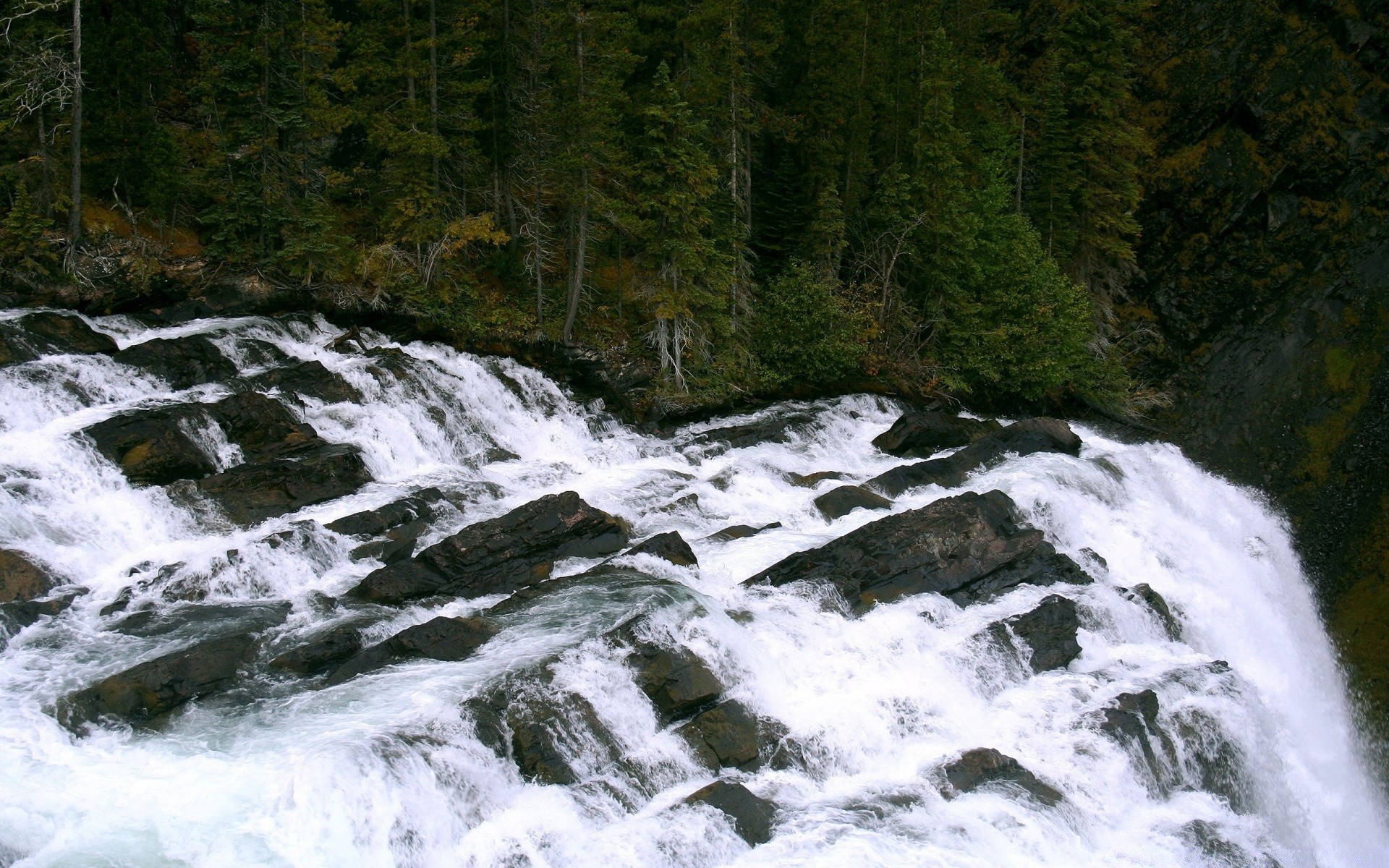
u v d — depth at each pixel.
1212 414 45.97
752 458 32.12
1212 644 25.75
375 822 13.25
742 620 19.58
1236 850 16.72
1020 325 43.19
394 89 36.81
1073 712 18.84
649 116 36.59
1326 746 27.81
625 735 16.05
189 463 23.72
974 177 45.53
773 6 45.22
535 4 38.62
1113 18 48.03
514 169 39.81
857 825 14.83
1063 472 29.20
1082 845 15.90
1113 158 48.09
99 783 13.83
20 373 24.48
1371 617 37.75
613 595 19.38
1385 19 49.44
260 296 32.12
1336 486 42.19
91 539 20.80
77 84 29.36
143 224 32.34
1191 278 49.41
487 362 34.50
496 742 15.15
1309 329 46.09
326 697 16.17
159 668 16.02
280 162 33.75
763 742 16.72
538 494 27.02
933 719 18.14
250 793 13.59
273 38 33.25
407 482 26.48
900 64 44.75
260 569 20.47
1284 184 48.72
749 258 44.25
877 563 22.34
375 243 36.78
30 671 16.36
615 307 39.88
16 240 28.64
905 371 42.34
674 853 13.87
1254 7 51.53
